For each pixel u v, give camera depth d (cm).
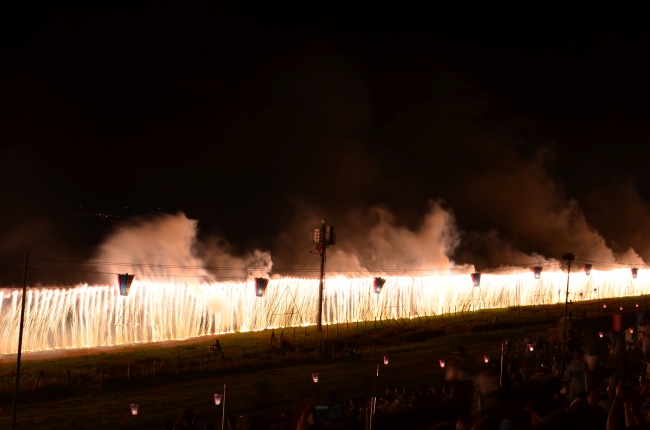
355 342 6212
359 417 1669
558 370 2270
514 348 4622
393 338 6456
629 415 944
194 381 4397
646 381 1371
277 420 1762
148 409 3500
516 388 1678
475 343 5853
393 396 2050
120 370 4612
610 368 2248
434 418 1532
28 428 3122
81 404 3666
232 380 4394
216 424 3123
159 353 5503
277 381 4272
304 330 7162
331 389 3922
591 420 886
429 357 5253
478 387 1595
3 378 4197
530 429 861
